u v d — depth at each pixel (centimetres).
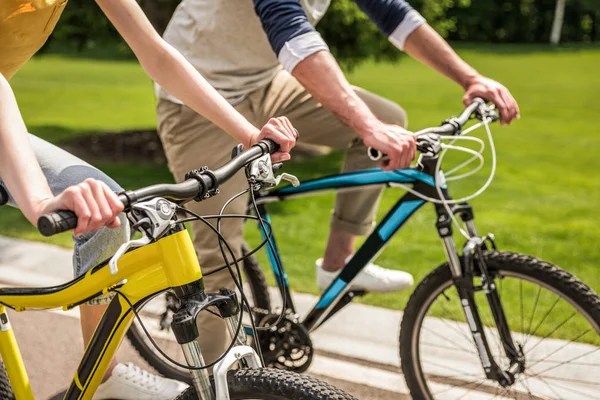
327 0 289
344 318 372
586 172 763
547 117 1162
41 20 204
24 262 450
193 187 163
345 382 321
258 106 286
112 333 186
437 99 1383
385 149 226
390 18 288
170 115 277
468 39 3384
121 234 212
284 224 546
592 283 437
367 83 1653
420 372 277
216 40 275
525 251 494
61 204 142
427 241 511
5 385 228
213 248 269
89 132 942
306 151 817
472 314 253
